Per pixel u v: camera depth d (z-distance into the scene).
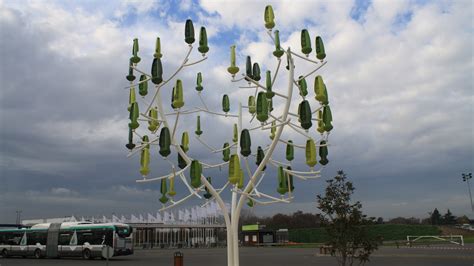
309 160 9.95
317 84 10.14
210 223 63.16
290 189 11.04
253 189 10.95
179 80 9.96
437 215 96.31
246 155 9.55
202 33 10.14
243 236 63.03
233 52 10.94
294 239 69.94
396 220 89.00
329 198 11.88
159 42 10.57
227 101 13.02
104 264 25.77
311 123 9.60
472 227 78.81
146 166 10.23
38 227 34.28
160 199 11.64
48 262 28.41
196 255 36.06
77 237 31.66
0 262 28.70
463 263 22.25
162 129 9.49
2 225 52.47
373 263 22.55
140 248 54.41
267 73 10.30
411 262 23.17
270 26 10.31
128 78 11.62
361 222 11.56
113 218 55.72
